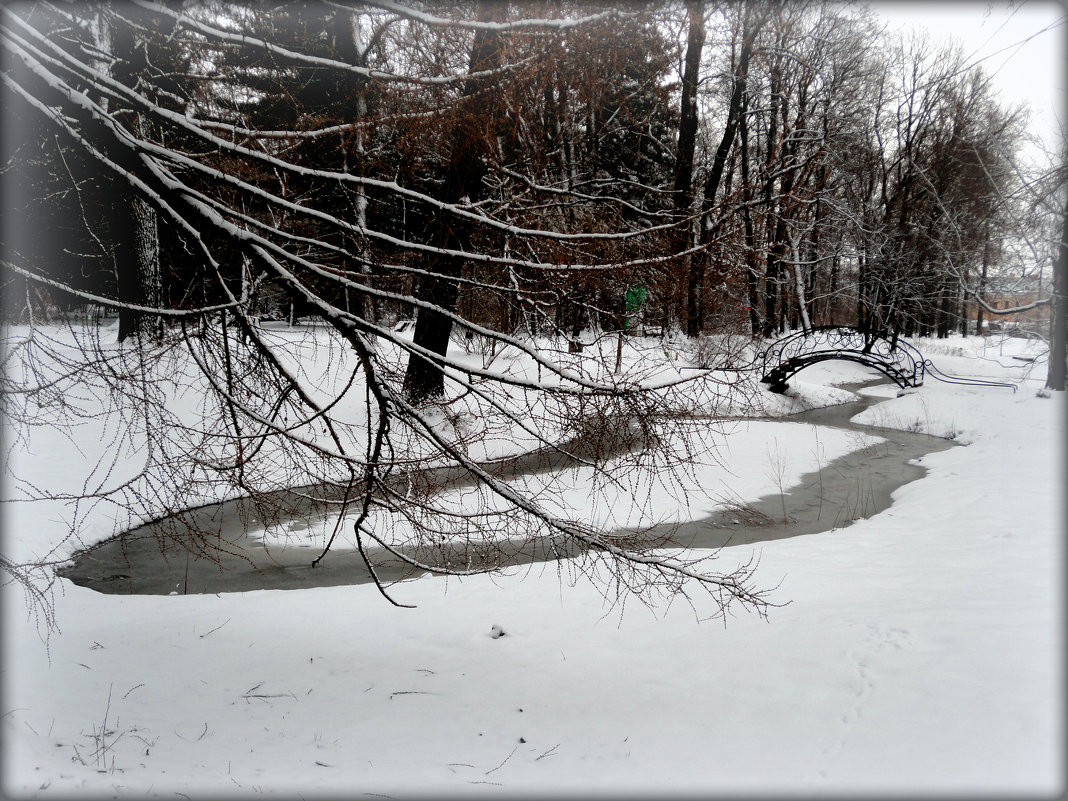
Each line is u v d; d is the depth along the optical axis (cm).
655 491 1271
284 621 750
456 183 636
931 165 3102
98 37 618
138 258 746
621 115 709
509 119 630
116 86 468
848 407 2339
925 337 4581
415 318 651
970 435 1781
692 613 721
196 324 519
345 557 977
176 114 480
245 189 496
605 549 566
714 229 604
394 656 668
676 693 564
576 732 520
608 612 746
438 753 492
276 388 530
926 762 385
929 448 1691
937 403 2133
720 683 564
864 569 816
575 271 580
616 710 549
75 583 880
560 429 541
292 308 577
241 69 568
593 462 543
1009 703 428
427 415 639
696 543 1009
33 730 494
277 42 569
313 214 511
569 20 521
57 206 675
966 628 554
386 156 604
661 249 604
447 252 549
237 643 698
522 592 815
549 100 642
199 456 510
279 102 592
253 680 622
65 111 545
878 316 3105
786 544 963
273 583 888
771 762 429
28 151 575
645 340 601
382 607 781
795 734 463
